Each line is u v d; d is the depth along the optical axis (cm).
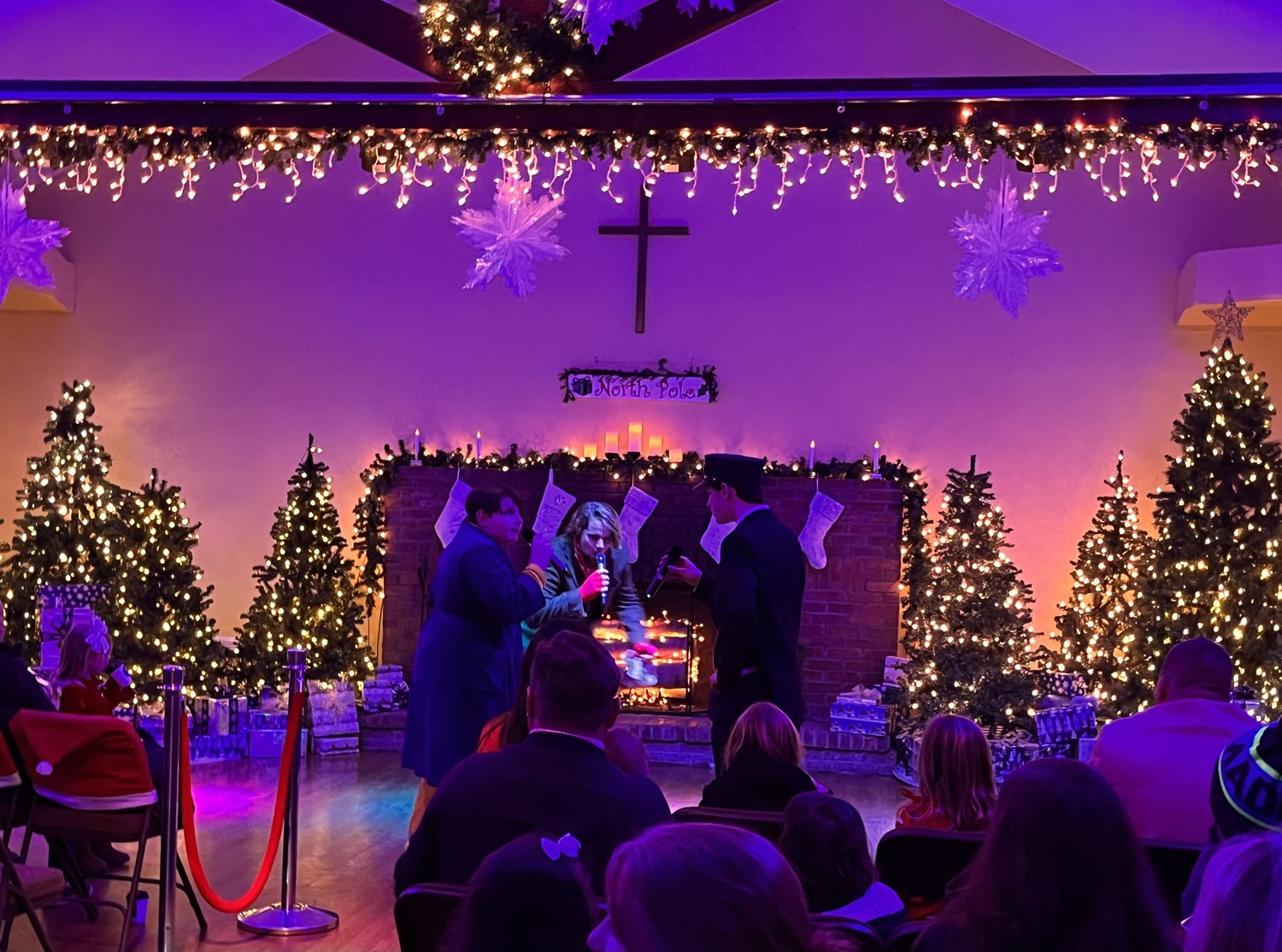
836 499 1007
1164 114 529
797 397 1039
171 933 466
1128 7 888
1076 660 960
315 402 1069
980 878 209
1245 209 1004
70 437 985
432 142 566
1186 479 909
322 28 878
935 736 379
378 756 915
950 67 1019
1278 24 817
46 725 472
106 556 943
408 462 1034
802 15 1037
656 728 943
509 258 462
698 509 1006
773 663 518
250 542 1069
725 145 556
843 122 545
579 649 296
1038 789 208
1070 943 203
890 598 998
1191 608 881
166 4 765
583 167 1056
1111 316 1019
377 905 551
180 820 499
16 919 506
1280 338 1004
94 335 1078
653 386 1037
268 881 585
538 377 1056
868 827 743
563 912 165
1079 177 1023
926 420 1031
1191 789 352
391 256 1069
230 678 952
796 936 140
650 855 142
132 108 571
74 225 1080
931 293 1034
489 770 290
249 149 574
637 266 1050
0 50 777
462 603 525
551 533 1012
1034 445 1023
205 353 1076
